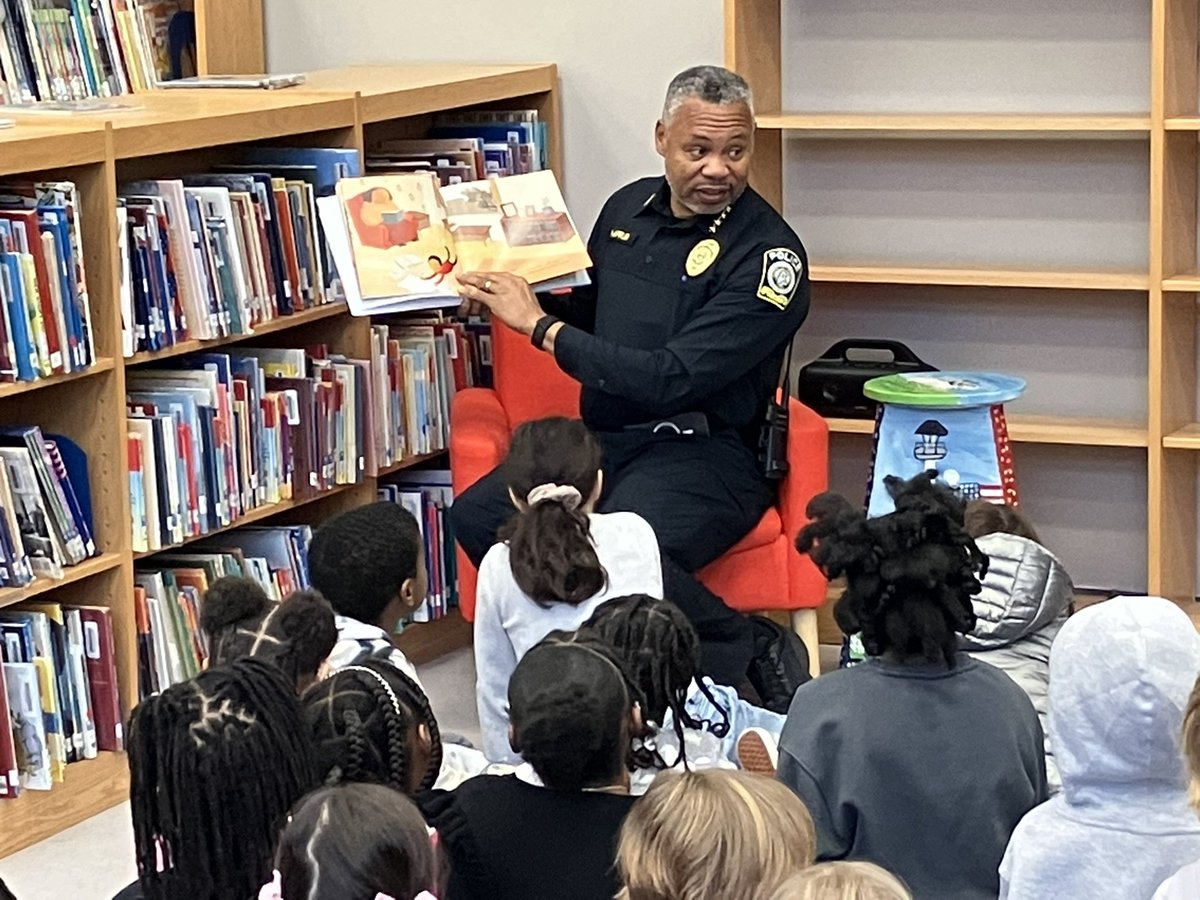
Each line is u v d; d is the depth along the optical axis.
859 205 5.03
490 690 3.31
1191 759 1.91
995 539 3.15
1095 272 4.68
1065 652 2.23
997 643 3.05
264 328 4.11
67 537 3.70
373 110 4.38
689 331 4.07
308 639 2.64
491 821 2.28
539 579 3.19
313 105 4.19
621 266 4.25
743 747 3.30
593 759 2.29
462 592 4.41
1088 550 4.98
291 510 4.54
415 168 4.67
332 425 4.34
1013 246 4.92
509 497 3.99
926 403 4.30
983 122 4.58
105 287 3.68
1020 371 4.97
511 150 4.91
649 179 4.38
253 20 5.32
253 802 2.04
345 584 3.17
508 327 4.32
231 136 3.95
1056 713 2.25
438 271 4.09
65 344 3.59
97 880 3.50
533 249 4.20
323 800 1.81
